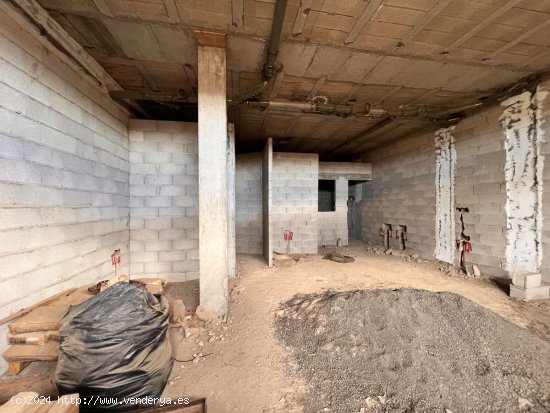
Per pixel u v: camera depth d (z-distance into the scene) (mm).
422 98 3738
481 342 1880
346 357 1855
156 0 1915
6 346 1584
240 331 2238
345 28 2240
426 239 5070
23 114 1753
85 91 2500
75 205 2322
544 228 3080
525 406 1438
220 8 2004
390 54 2646
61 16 2043
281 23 2027
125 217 3293
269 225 4586
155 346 1505
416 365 1705
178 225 3537
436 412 1405
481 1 1934
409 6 1986
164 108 3941
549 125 3006
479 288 3396
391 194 6262
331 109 3727
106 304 1413
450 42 2441
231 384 1647
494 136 3658
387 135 5730
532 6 1977
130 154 3406
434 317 2125
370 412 1429
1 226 1585
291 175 6016
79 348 1294
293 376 1731
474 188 3998
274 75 2924
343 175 7078
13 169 1671
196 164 3578
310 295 3070
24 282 1757
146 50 2541
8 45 1641
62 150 2150
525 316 2549
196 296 2947
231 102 3318
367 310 2252
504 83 3273
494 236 3682
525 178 3277
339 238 7078
